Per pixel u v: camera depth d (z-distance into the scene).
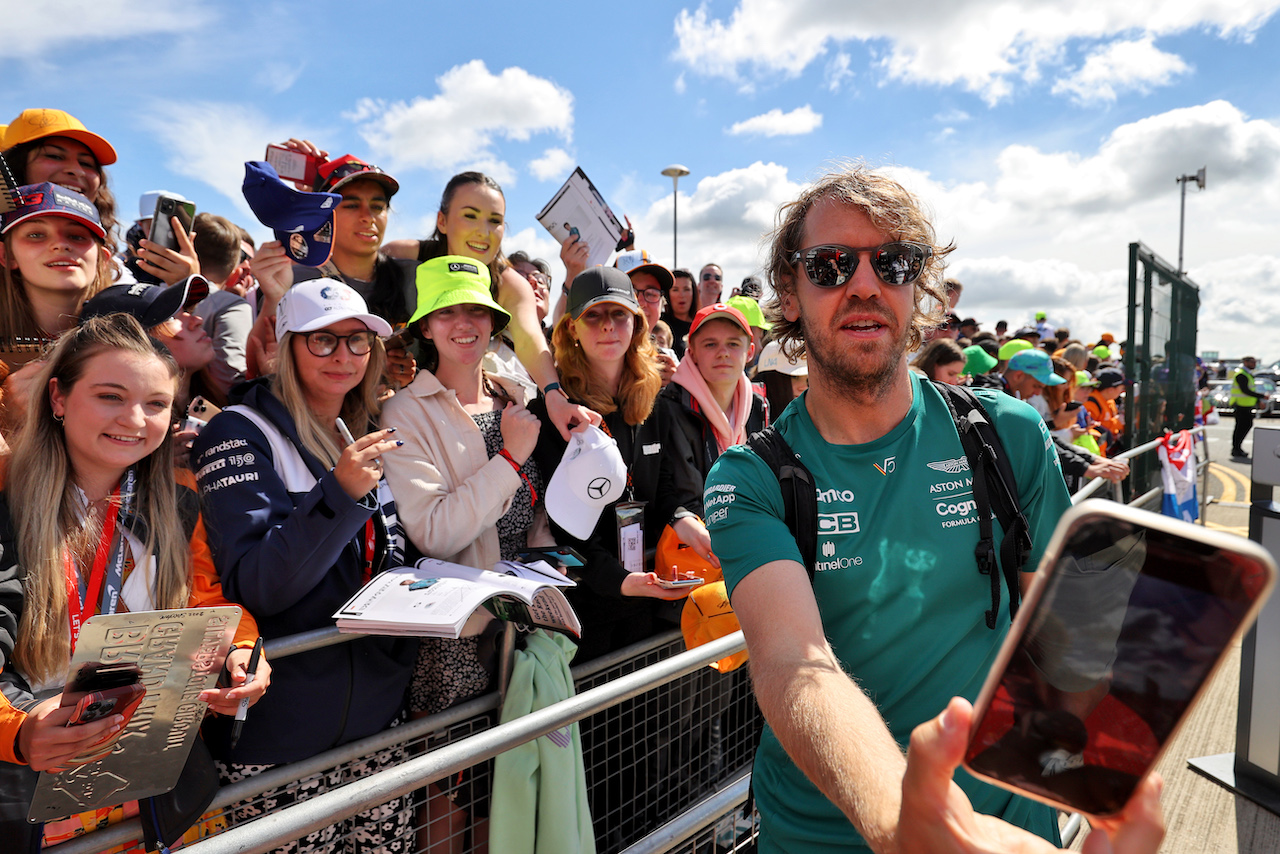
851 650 1.21
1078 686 0.54
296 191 2.32
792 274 1.30
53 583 1.46
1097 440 6.95
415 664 2.09
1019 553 1.19
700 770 2.56
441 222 3.14
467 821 2.07
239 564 1.72
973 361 5.81
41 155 2.51
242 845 0.99
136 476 1.67
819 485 1.22
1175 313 7.57
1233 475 11.18
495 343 3.36
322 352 1.98
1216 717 3.50
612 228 3.71
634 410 2.70
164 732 1.30
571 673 2.21
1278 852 2.54
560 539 2.58
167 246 2.47
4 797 1.27
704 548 2.49
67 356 1.53
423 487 2.13
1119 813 0.53
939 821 0.53
